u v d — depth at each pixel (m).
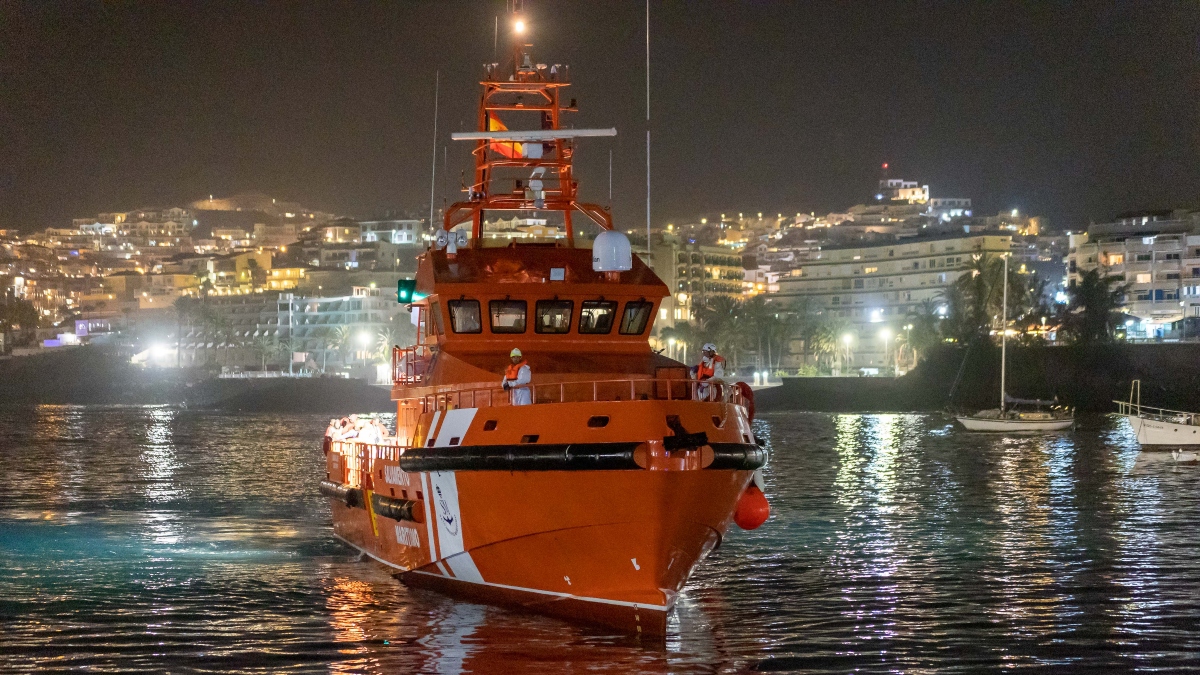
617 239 25.20
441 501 24.53
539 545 22.81
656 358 26.03
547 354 25.67
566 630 23.38
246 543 36.41
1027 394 143.25
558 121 28.59
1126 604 26.98
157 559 33.09
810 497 51.31
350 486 31.58
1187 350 137.12
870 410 153.00
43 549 35.44
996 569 31.56
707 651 22.45
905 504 48.31
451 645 22.38
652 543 21.75
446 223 28.48
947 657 22.38
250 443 95.94
